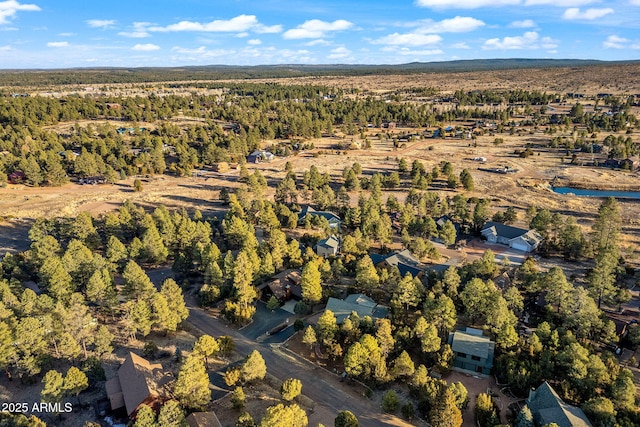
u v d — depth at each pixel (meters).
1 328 57.66
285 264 93.94
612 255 86.19
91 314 77.31
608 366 56.84
